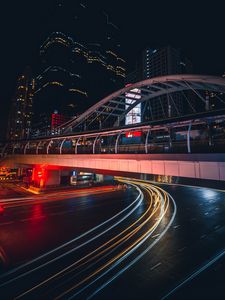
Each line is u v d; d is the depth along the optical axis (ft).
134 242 64.85
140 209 109.29
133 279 45.24
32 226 81.61
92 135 119.55
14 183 205.57
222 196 144.25
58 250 60.08
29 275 47.39
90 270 49.14
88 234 72.64
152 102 481.46
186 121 74.90
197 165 63.93
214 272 47.34
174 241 64.95
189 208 110.52
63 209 109.19
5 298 39.96
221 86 156.35
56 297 40.01
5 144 230.68
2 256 56.80
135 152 84.33
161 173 74.13
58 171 182.60
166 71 479.82
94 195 152.35
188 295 39.96
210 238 67.05
